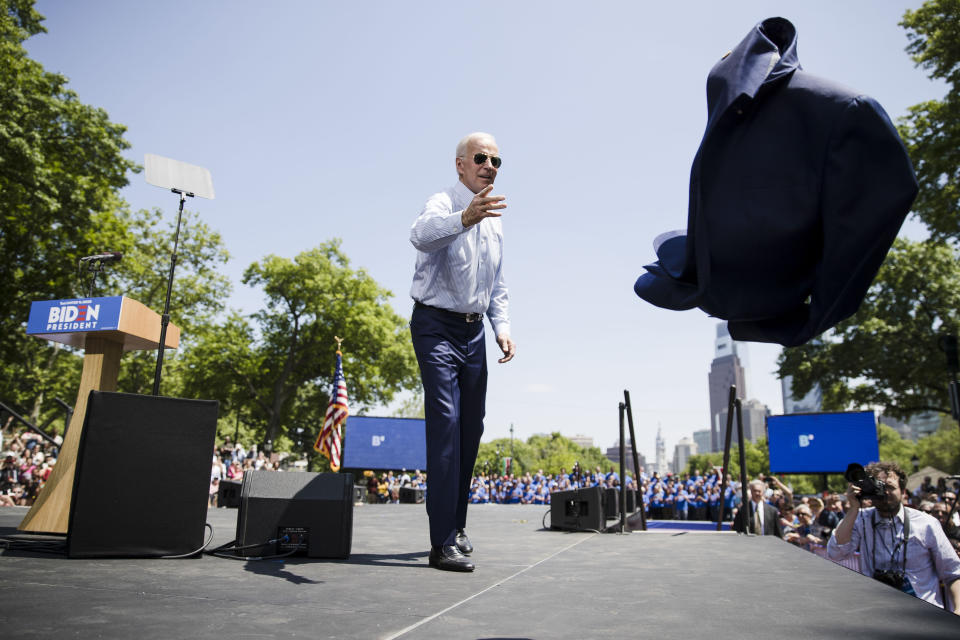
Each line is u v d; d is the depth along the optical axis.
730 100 1.29
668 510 23.70
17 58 19.53
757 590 2.05
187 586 2.03
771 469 20.11
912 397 29.64
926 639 1.38
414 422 24.91
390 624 1.54
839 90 1.24
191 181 4.87
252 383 39.28
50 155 20.80
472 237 3.00
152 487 2.76
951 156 15.93
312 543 2.86
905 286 29.59
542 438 110.69
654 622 1.58
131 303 4.22
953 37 15.44
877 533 3.90
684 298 1.44
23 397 31.39
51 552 2.73
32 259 22.06
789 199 1.26
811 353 30.88
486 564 2.77
